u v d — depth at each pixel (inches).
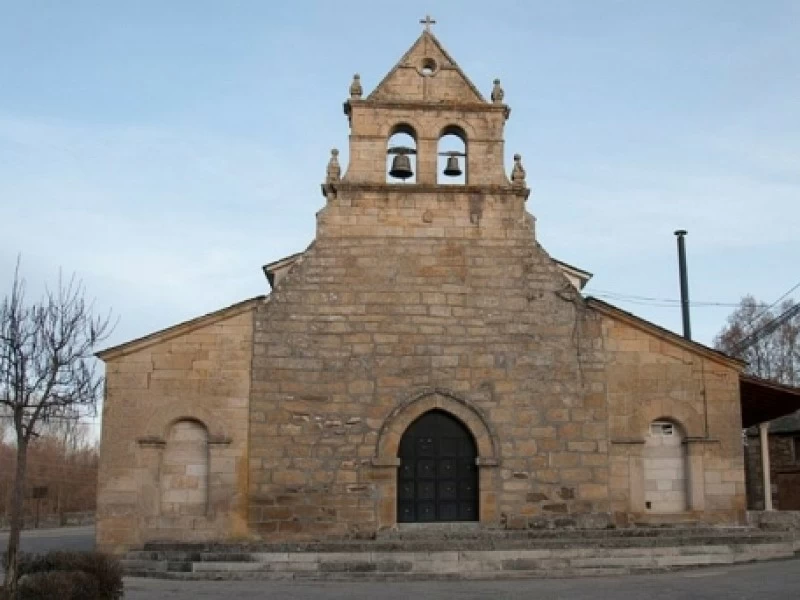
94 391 790.5
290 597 665.6
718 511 986.7
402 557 831.1
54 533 2049.7
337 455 973.8
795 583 685.3
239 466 964.0
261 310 1002.7
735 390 1011.9
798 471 1651.1
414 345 1008.9
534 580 776.9
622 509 982.4
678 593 654.5
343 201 1044.5
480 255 1040.8
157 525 949.8
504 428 993.5
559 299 1032.8
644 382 1013.2
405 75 1088.8
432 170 1059.9
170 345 985.5
